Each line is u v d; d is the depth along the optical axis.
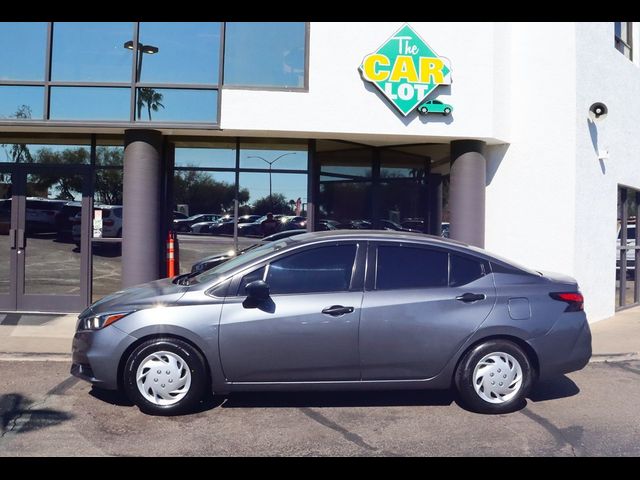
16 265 10.55
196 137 10.68
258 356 5.67
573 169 10.38
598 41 11.14
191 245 10.69
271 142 10.75
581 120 10.55
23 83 9.77
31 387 6.57
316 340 5.68
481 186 10.57
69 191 10.62
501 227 10.85
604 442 5.23
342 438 5.28
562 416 5.89
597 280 11.12
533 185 10.62
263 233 10.75
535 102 10.62
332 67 9.88
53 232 10.59
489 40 10.12
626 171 12.23
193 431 5.40
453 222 10.61
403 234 6.25
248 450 5.00
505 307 5.88
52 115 9.83
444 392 6.58
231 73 9.94
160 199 10.32
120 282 10.56
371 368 5.76
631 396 6.57
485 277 6.01
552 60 10.51
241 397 6.33
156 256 10.09
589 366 7.94
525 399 6.43
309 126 9.87
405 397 6.40
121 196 10.62
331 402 6.22
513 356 5.86
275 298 5.74
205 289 5.80
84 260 10.54
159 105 9.87
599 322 10.95
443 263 6.02
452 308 5.82
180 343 5.67
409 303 5.79
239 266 5.87
